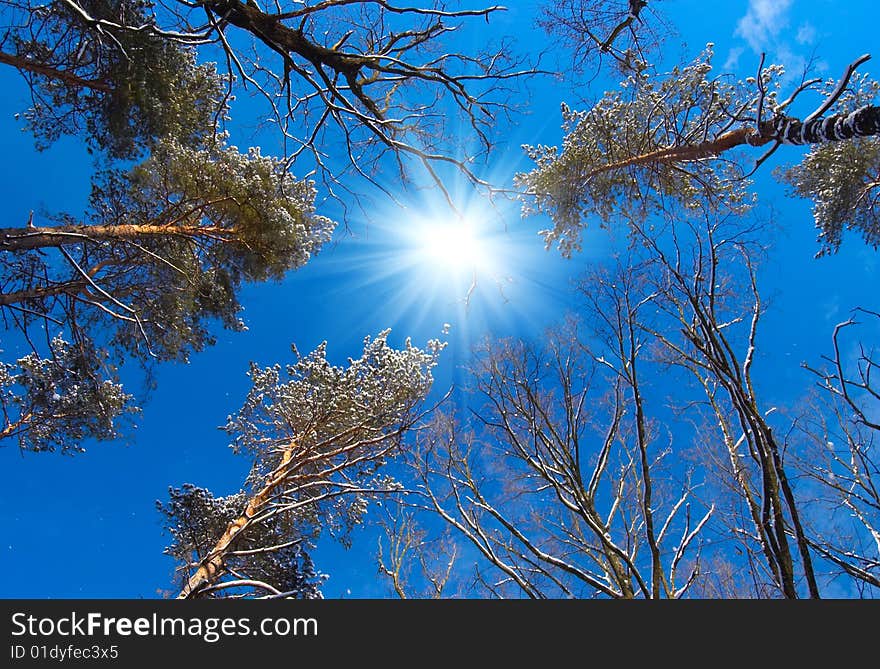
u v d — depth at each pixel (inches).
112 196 389.1
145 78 336.8
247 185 395.9
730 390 188.7
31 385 414.6
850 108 379.6
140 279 386.9
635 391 280.4
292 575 360.5
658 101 371.9
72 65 335.0
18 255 331.0
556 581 334.6
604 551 304.5
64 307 350.9
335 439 422.9
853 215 429.1
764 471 181.0
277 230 421.1
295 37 245.9
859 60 196.5
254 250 438.9
